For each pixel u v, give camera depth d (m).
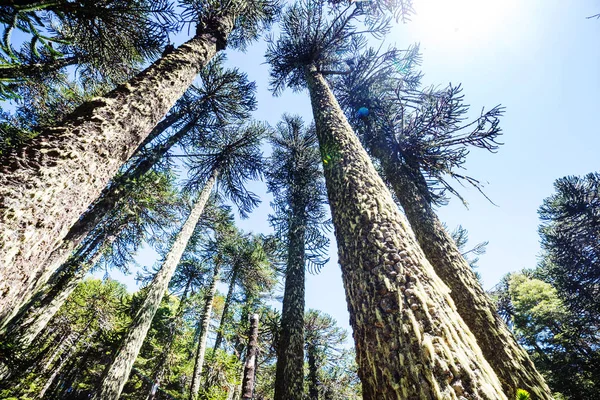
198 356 8.62
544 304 14.84
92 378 13.04
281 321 5.31
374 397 1.24
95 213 5.49
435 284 1.57
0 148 4.68
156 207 8.52
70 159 1.69
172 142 7.79
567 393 12.03
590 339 12.84
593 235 12.05
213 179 9.13
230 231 11.57
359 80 6.71
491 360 2.85
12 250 1.24
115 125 2.10
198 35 4.10
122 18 3.40
